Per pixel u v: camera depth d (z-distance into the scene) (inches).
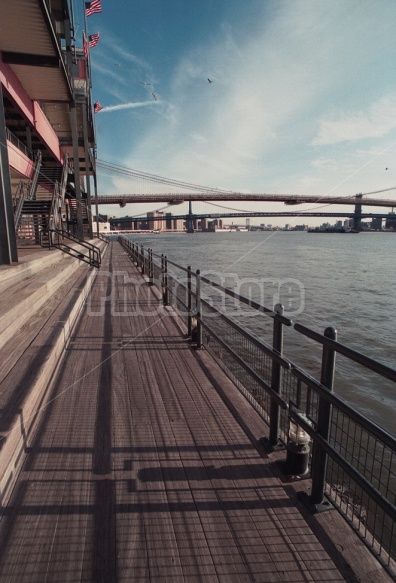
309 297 754.2
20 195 550.9
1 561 61.4
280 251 2300.7
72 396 121.6
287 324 82.6
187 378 136.9
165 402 118.3
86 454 90.7
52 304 215.3
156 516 71.3
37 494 76.9
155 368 146.6
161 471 84.7
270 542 65.8
